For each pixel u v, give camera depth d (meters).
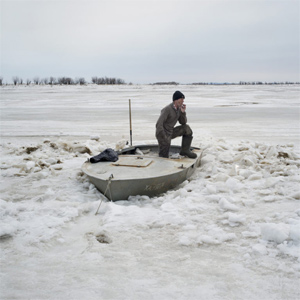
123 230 4.32
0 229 4.14
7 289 3.07
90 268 3.42
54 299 2.91
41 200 5.73
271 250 3.63
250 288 3.00
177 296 2.92
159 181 5.55
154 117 19.94
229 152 9.12
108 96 44.69
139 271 3.35
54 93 56.41
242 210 4.97
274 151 8.58
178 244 3.92
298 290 2.95
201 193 5.73
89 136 13.51
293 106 26.77
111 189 5.32
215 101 33.84
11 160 8.88
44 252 3.82
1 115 21.41
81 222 4.75
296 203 5.18
